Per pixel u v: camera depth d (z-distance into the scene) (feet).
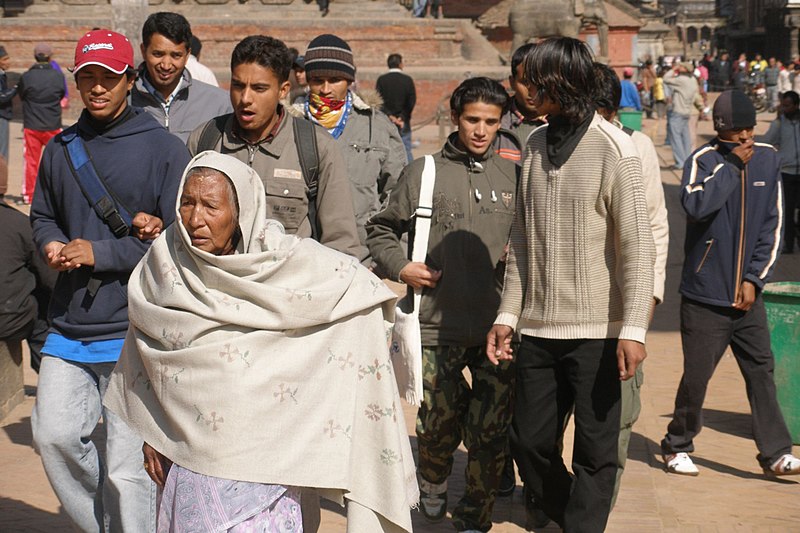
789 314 24.99
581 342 16.44
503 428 18.90
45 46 58.75
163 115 22.61
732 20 341.21
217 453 12.40
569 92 16.01
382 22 131.85
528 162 16.92
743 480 22.94
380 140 22.88
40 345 25.80
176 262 12.87
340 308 12.99
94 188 16.30
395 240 19.12
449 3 163.94
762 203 22.12
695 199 21.76
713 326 22.44
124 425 15.87
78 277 16.12
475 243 18.72
